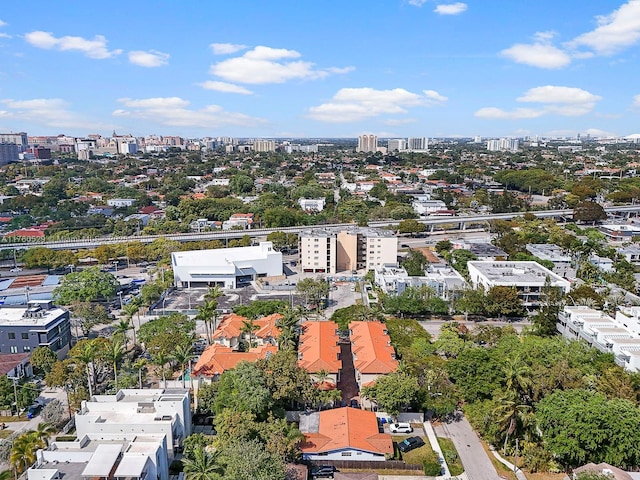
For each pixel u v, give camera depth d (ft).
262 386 344.69
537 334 486.79
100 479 270.67
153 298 637.30
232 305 631.15
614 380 348.79
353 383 426.51
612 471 278.05
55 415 357.61
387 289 625.00
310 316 595.47
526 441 321.32
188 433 339.16
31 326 460.55
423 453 332.39
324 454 321.11
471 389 368.89
